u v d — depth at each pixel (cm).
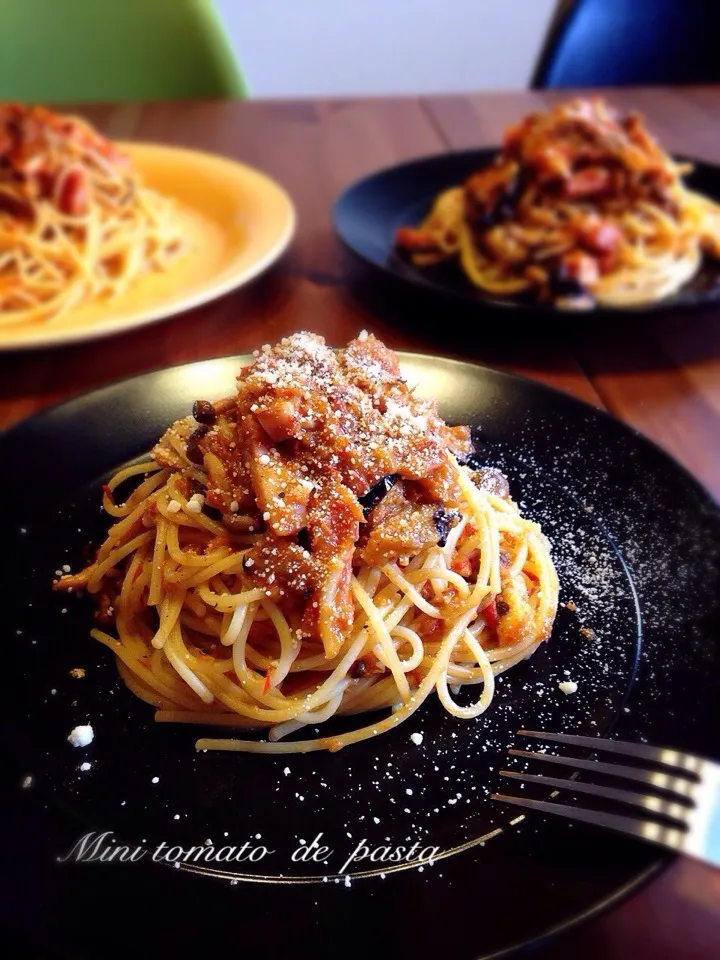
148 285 56
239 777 26
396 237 58
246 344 47
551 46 101
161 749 27
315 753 27
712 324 49
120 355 46
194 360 40
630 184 61
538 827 24
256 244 53
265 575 29
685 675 28
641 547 32
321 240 60
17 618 30
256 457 29
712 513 32
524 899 22
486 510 33
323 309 51
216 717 29
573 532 33
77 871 23
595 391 43
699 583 30
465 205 59
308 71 149
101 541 33
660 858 22
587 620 30
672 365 46
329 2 140
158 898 22
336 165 74
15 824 24
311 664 30
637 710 27
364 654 30
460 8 144
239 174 64
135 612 32
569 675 29
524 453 37
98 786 25
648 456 35
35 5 91
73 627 31
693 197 65
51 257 57
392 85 153
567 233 57
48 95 95
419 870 23
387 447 29
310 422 29
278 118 85
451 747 27
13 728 27
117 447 36
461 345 47
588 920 21
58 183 60
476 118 86
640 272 56
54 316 53
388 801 25
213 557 30
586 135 62
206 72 95
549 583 31
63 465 35
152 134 80
